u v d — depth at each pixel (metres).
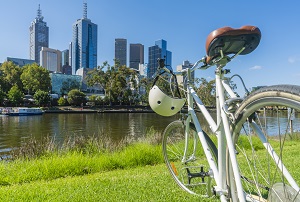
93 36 181.25
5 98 62.78
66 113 53.22
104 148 7.32
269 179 1.41
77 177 4.13
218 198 2.19
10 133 20.16
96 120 34.88
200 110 2.00
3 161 5.08
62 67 162.50
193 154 2.25
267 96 1.18
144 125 27.36
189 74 2.10
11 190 2.82
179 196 2.38
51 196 2.53
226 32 1.38
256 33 1.39
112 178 3.38
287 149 5.99
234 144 1.48
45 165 4.54
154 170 4.09
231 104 1.48
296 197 1.20
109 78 68.44
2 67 71.81
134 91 75.81
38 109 46.94
